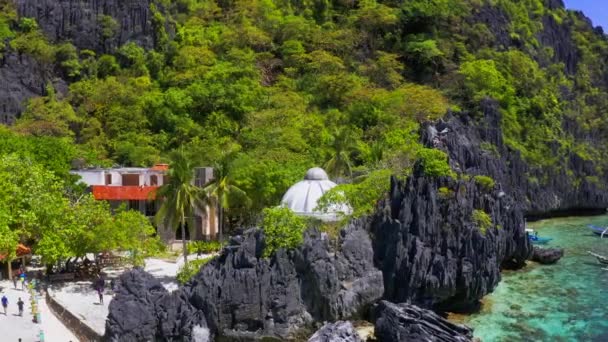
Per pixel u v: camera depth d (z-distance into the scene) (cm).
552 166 15100
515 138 14750
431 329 5416
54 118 11975
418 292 6494
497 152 12825
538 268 9075
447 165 7312
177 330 5412
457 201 6994
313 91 13438
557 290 7725
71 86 13325
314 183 7175
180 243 8612
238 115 11981
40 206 6644
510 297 7381
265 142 10531
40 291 6525
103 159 11075
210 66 13625
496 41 16862
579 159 16162
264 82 13850
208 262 5872
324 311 5888
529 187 14250
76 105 13075
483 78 14625
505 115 14700
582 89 19462
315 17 16800
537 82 16325
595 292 7619
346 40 15112
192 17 15725
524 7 19300
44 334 5359
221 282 5669
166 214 6775
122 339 5144
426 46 15000
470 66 14800
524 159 14400
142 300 5331
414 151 7988
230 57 13938
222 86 12244
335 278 5931
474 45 16288
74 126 12244
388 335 5478
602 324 6312
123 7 14600
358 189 6894
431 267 6544
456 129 10200
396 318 5500
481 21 16988
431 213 6719
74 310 5831
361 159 10219
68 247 6638
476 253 6762
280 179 8488
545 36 19300
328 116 12206
